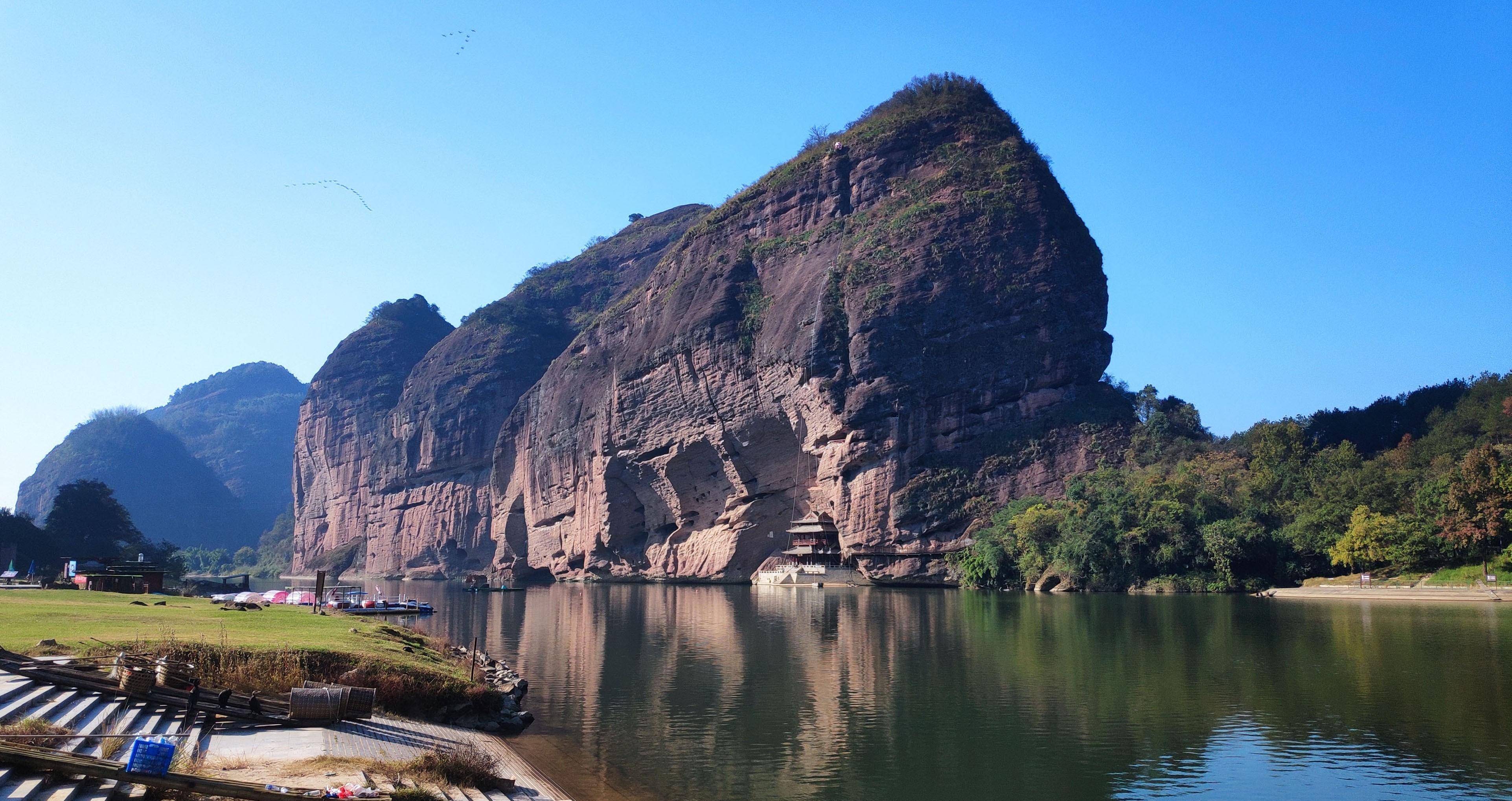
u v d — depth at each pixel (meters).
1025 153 149.50
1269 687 44.31
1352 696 42.03
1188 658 53.12
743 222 174.62
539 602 116.81
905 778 31.00
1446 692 42.12
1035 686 45.91
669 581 166.25
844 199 162.12
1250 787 29.95
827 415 137.38
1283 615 74.62
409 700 34.38
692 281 171.00
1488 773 30.86
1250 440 123.19
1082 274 138.75
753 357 152.62
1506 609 74.38
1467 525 86.44
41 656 30.38
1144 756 33.41
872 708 41.22
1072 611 82.88
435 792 23.53
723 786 29.86
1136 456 122.75
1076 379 132.75
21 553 134.88
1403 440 112.69
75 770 20.30
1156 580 103.12
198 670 30.98
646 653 60.22
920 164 156.75
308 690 29.95
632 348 177.88
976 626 72.19
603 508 175.50
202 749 25.52
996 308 134.00
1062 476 123.69
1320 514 99.00
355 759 25.16
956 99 161.75
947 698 43.34
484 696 36.66
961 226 140.38
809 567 140.12
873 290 137.88
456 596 135.75
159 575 79.44
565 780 30.09
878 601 104.44
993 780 30.88
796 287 152.50
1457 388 123.12
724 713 40.44
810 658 56.44
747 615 89.19
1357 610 76.75
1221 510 106.31
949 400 131.50
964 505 125.69
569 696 44.44
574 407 191.00
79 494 152.75
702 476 162.75
